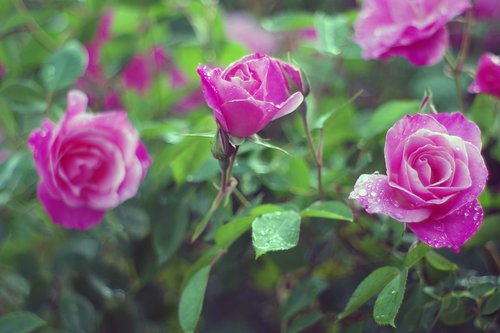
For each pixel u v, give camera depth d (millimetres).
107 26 858
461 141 577
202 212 729
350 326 687
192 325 617
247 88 584
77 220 667
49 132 654
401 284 589
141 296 812
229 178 637
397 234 660
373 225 689
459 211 582
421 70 935
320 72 892
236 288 842
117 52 861
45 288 790
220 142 598
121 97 848
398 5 694
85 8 838
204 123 681
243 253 723
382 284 608
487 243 704
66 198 659
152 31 840
